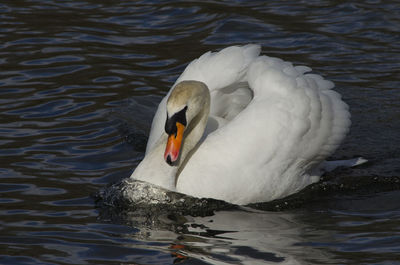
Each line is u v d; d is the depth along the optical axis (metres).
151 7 21.86
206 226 11.29
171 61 18.52
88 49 19.11
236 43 19.28
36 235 10.84
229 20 20.58
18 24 20.47
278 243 10.59
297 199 12.59
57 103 16.16
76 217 11.52
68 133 14.77
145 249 10.40
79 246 10.51
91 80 17.42
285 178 12.56
